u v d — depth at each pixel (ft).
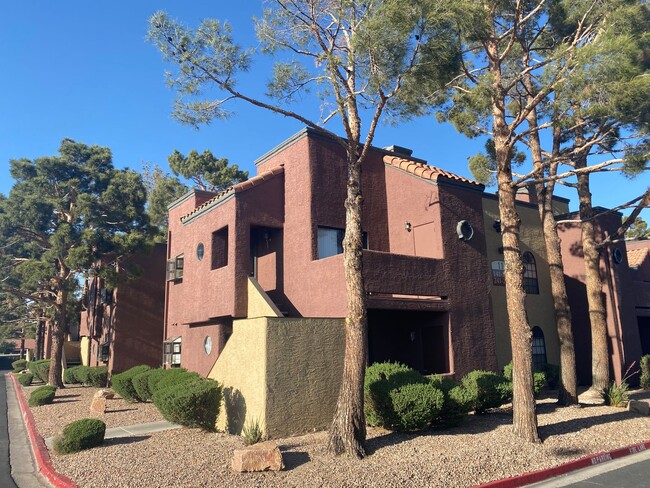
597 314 52.39
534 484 26.73
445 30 32.04
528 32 47.50
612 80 31.91
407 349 51.75
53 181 87.15
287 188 53.93
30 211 81.87
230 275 49.80
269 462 26.53
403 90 34.63
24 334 180.65
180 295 68.18
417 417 33.24
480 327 50.14
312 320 36.81
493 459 28.68
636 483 26.09
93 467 28.66
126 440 36.14
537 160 51.98
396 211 55.31
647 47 37.27
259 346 34.83
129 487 24.64
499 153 38.37
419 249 52.13
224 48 31.63
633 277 73.00
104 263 82.94
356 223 31.71
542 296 65.82
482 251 52.95
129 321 82.69
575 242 67.77
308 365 35.96
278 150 55.93
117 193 81.97
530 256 66.03
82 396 69.36
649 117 36.14
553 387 61.87
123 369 81.00
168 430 39.65
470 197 53.52
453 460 27.94
